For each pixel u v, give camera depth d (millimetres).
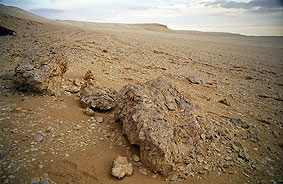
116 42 16094
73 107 4418
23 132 3170
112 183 2621
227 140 4160
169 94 4285
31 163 2613
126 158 3080
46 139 3143
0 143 2828
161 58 12766
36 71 4586
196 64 12406
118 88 6203
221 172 3277
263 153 4039
